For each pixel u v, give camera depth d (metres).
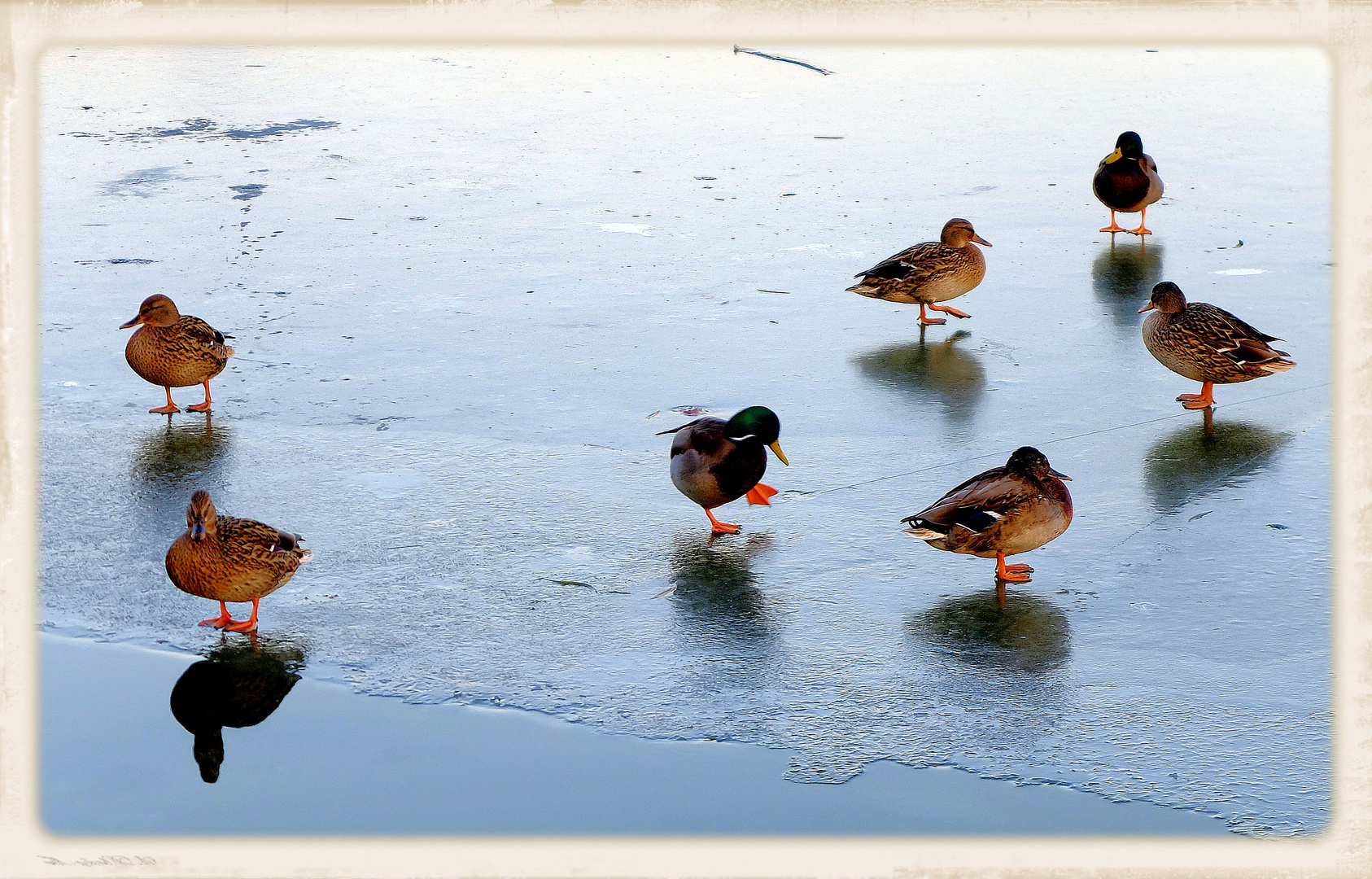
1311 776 5.10
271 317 11.20
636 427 8.94
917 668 5.94
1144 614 6.38
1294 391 9.40
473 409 9.25
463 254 13.01
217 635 6.32
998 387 9.63
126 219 13.95
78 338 10.68
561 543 7.25
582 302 11.64
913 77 21.64
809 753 5.35
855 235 13.55
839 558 7.05
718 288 12.03
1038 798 5.05
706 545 7.21
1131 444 8.52
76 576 6.89
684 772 5.26
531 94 20.52
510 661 6.07
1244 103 19.39
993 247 12.79
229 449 8.56
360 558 7.07
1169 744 5.34
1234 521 7.35
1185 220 14.05
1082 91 20.48
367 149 17.17
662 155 16.97
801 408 9.30
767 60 22.94
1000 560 6.76
